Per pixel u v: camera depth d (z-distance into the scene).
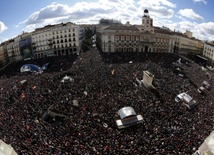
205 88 63.62
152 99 48.53
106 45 116.31
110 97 49.16
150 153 28.69
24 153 28.66
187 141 31.47
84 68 76.44
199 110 45.84
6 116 42.41
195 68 91.75
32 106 47.38
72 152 29.58
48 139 33.31
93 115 41.22
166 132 34.81
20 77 73.19
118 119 40.28
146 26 128.62
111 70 72.00
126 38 117.25
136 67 77.44
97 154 28.89
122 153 28.86
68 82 61.31
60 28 117.19
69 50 121.00
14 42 120.44
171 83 63.47
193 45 146.62
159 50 125.00
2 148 15.15
